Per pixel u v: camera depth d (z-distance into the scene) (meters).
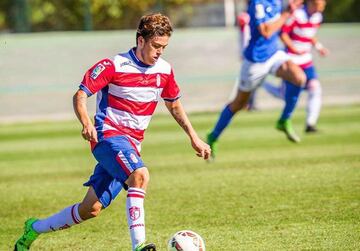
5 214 20.59
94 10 67.38
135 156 14.27
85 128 13.91
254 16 27.64
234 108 28.08
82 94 14.34
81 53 55.00
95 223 18.91
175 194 22.17
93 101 50.66
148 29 14.45
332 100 53.50
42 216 20.23
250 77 27.95
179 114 15.59
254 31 27.94
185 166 27.62
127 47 56.25
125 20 69.06
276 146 32.19
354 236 16.25
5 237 17.92
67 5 65.94
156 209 20.17
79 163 29.84
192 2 77.88
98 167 14.95
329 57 56.66
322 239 16.11
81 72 54.75
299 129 38.59
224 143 34.06
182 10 77.31
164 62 15.24
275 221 18.06
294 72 28.30
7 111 52.31
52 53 54.44
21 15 66.50
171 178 25.02
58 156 32.12
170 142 35.28
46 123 47.16
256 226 17.64
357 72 55.47
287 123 30.11
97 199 14.77
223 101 54.44
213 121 43.84
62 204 21.72
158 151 32.22
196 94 54.28
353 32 56.97
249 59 27.94
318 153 29.28
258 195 21.36
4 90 53.16
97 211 14.91
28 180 26.11
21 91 52.88
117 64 14.66
